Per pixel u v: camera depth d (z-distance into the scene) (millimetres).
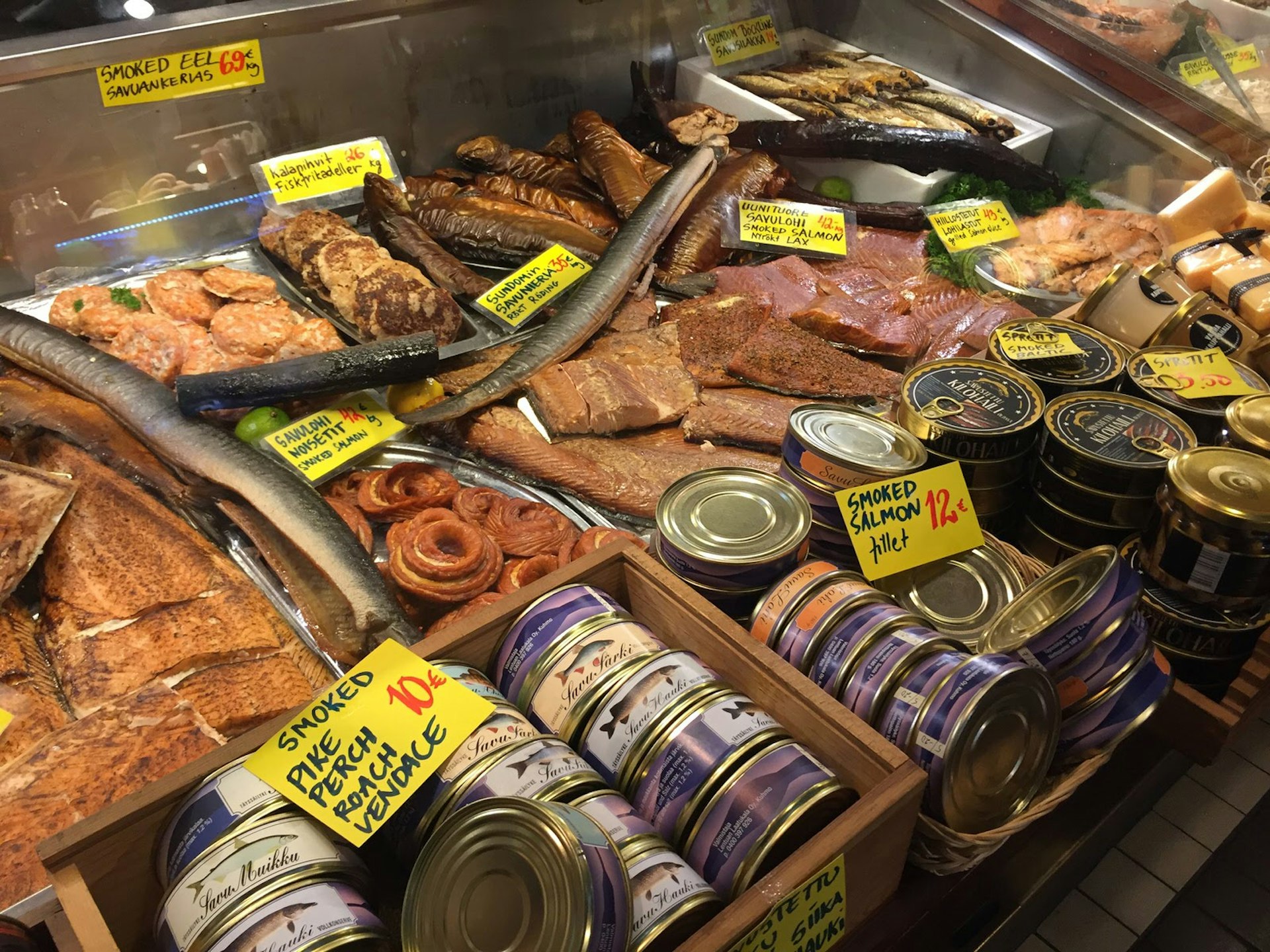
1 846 512
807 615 559
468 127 1117
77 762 549
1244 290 902
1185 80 1202
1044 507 697
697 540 584
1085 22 1211
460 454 797
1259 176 1149
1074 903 808
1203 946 858
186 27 866
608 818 464
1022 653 547
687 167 1041
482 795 476
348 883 456
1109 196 1200
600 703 515
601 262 950
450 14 1022
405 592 688
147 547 674
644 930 439
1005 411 689
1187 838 849
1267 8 1324
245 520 707
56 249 902
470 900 433
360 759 486
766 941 456
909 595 634
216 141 937
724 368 889
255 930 423
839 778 519
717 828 476
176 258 958
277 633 649
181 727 571
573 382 833
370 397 810
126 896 485
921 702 516
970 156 1115
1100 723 572
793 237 1070
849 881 493
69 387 784
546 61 1130
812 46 1363
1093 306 883
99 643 623
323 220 953
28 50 812
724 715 497
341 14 943
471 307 946
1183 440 672
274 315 846
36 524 670
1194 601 631
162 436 733
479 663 562
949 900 587
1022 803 555
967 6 1241
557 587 567
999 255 1058
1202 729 652
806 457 624
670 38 1228
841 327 924
